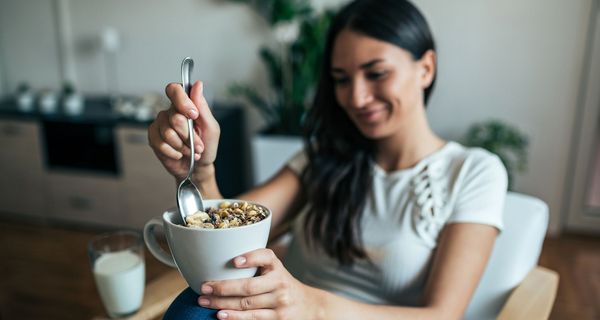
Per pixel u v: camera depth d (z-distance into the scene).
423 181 0.96
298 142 2.52
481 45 2.51
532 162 2.62
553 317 1.95
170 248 0.51
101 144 2.74
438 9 2.52
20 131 2.84
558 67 2.44
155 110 2.71
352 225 0.98
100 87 3.20
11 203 2.99
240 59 2.86
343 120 1.03
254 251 0.49
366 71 0.88
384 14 0.86
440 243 0.90
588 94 2.49
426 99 1.01
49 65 3.25
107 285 0.95
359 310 0.66
